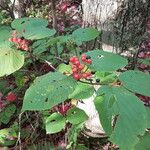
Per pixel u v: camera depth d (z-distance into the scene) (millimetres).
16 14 4617
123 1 2391
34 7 5500
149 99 3088
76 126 2229
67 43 2266
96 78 1687
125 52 2576
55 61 2693
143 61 2912
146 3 2455
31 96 1355
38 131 2803
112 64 1545
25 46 1990
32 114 2912
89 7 2578
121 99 1324
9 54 1679
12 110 2898
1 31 2090
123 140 1247
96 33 2084
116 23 2473
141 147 1471
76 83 1425
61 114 2016
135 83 1421
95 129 2605
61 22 5039
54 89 1377
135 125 1264
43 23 2098
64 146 2553
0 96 3002
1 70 1640
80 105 2609
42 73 2994
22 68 3074
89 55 1610
